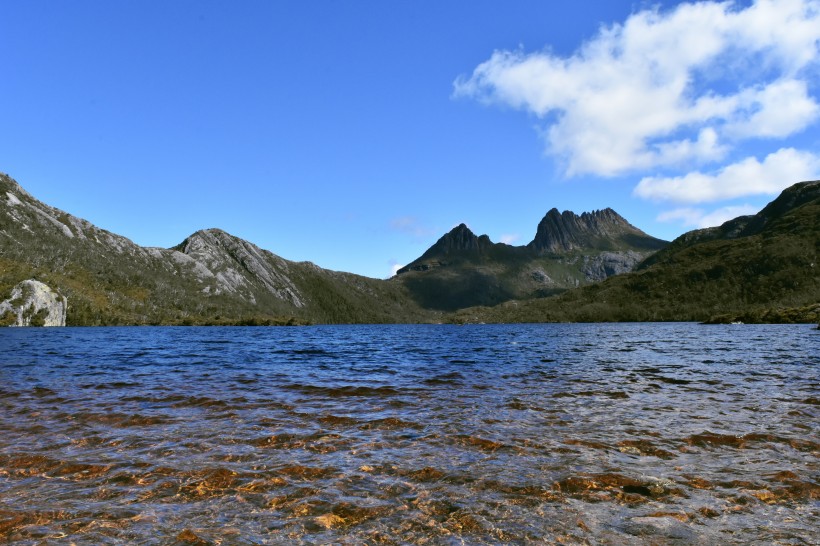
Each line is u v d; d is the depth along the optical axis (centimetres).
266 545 646
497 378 2417
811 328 11125
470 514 758
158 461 1033
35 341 6362
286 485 891
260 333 12900
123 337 8350
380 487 880
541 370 2797
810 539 668
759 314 19200
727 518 741
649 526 712
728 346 5134
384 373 2672
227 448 1135
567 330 14862
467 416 1492
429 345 6003
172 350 4772
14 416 1476
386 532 691
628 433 1268
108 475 940
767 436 1228
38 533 677
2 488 864
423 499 822
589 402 1723
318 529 701
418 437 1239
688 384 2173
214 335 10569
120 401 1742
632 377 2436
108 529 695
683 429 1307
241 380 2350
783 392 1931
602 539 667
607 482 903
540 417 1473
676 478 925
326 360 3597
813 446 1137
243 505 794
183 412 1555
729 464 1007
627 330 13975
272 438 1231
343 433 1283
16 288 17688
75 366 2994
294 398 1823
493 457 1064
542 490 863
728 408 1598
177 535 677
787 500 813
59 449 1117
